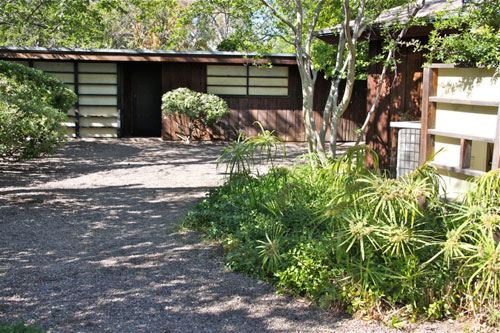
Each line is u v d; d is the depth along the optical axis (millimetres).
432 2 9250
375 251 4000
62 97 12414
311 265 4047
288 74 15133
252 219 5391
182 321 3637
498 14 5430
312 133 8625
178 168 10398
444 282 3822
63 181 8844
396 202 3896
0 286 4188
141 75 16031
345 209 4012
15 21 14234
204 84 14906
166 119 14875
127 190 8156
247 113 15148
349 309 3789
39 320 3598
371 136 9516
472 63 4570
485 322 3607
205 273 4535
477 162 4770
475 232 3664
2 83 11555
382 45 9297
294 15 9828
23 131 8898
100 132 15211
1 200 7262
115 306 3855
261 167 10391
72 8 14070
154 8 13648
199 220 5926
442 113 4883
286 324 3619
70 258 4906
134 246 5273
